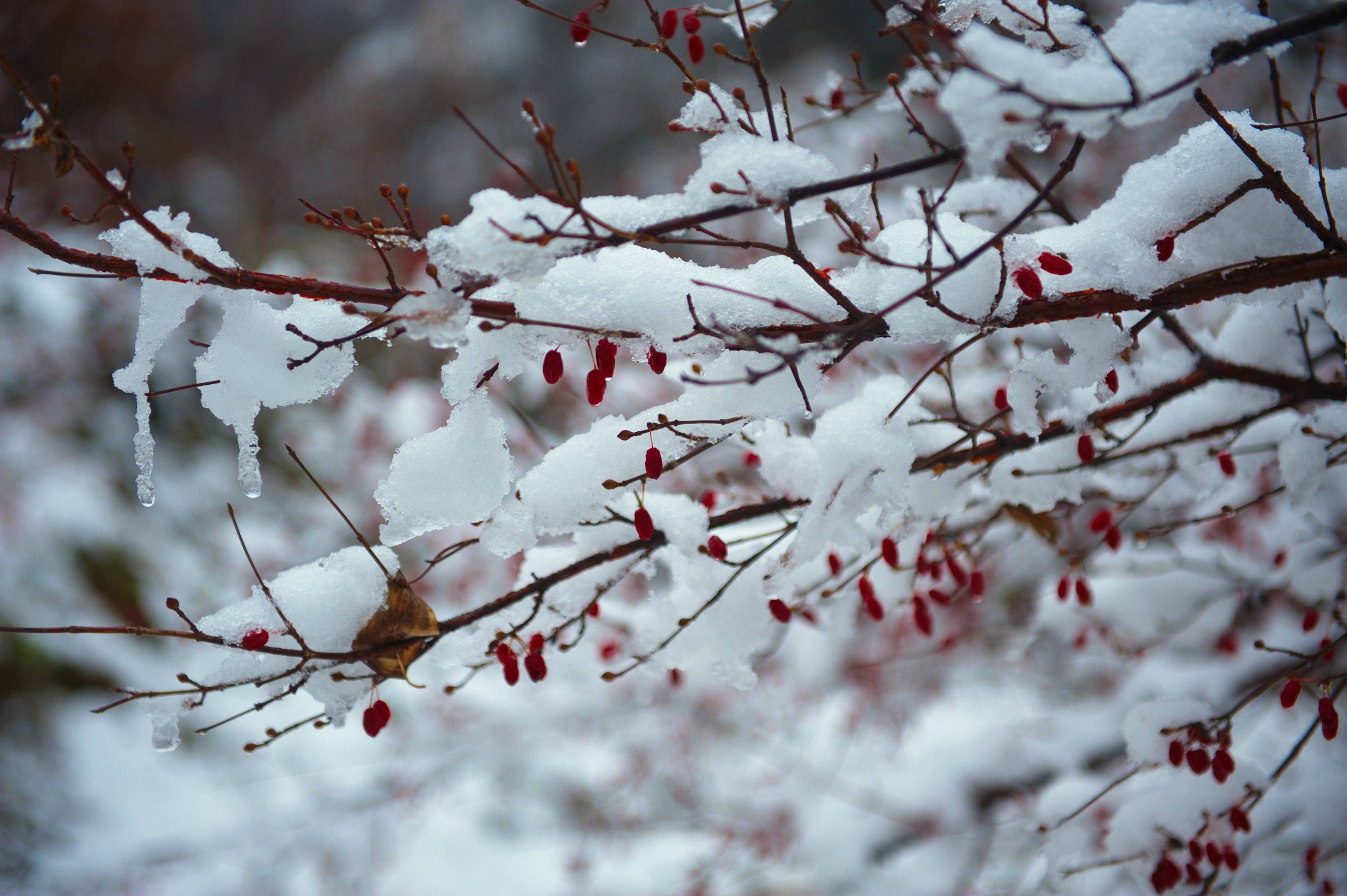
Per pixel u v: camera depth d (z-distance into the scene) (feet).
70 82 33.94
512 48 58.39
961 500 8.37
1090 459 7.40
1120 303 5.82
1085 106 4.21
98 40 33.91
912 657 16.38
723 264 18.25
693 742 18.54
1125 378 8.11
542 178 26.13
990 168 4.78
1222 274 5.75
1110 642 13.53
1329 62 18.58
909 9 5.27
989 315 5.48
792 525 7.15
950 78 4.91
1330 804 10.53
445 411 19.08
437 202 54.08
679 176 30.81
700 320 5.64
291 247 30.48
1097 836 9.25
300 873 19.16
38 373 23.62
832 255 17.28
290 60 61.93
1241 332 8.35
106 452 23.65
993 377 11.40
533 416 16.71
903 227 5.98
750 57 5.28
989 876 15.35
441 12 58.95
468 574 17.22
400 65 58.08
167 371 24.73
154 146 36.70
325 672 6.25
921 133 5.29
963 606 15.92
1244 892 11.21
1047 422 7.63
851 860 16.65
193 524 23.16
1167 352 8.02
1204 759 7.22
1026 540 13.57
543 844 19.54
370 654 6.04
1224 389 8.61
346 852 19.21
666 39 5.50
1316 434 7.38
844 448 6.38
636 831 18.95
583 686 18.93
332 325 5.61
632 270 5.66
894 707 17.72
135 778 20.36
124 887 18.51
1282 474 7.84
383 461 19.54
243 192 42.98
